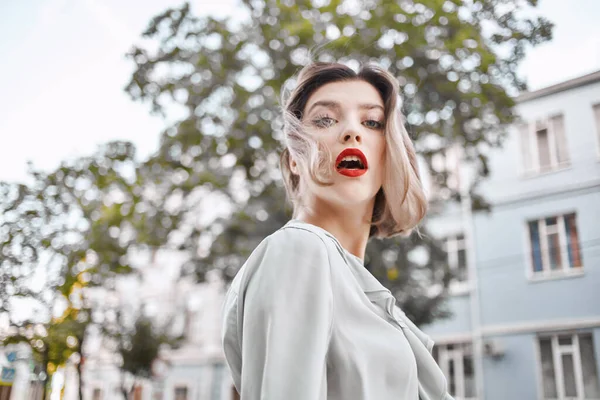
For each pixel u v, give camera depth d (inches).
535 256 439.8
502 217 449.4
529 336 436.1
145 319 361.1
